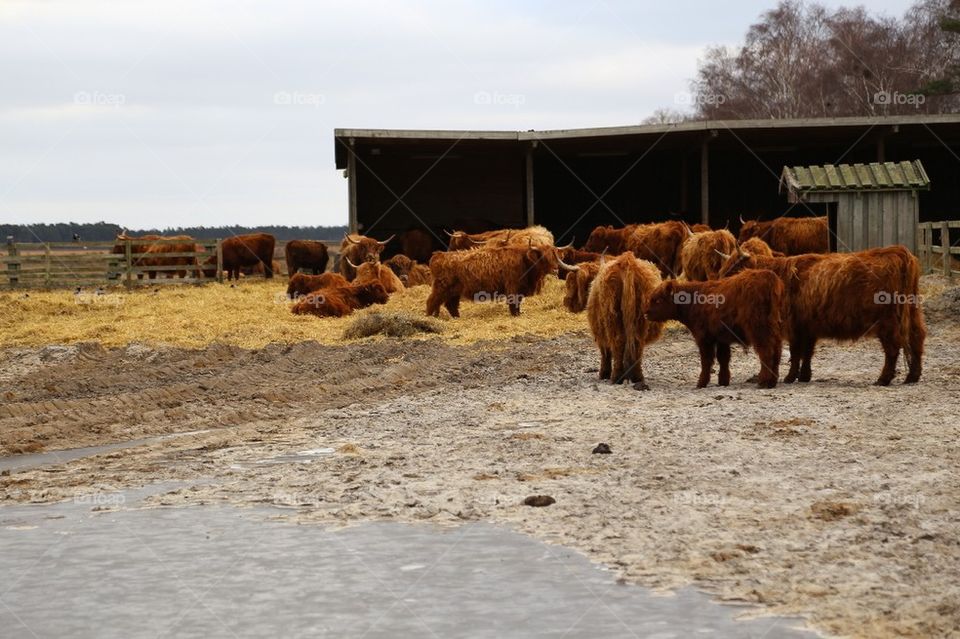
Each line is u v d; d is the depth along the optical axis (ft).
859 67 172.04
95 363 55.77
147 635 17.62
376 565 20.80
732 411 35.37
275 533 23.18
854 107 172.45
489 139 103.30
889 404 35.81
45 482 29.19
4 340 63.57
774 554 20.42
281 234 287.28
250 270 124.47
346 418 38.34
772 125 100.58
